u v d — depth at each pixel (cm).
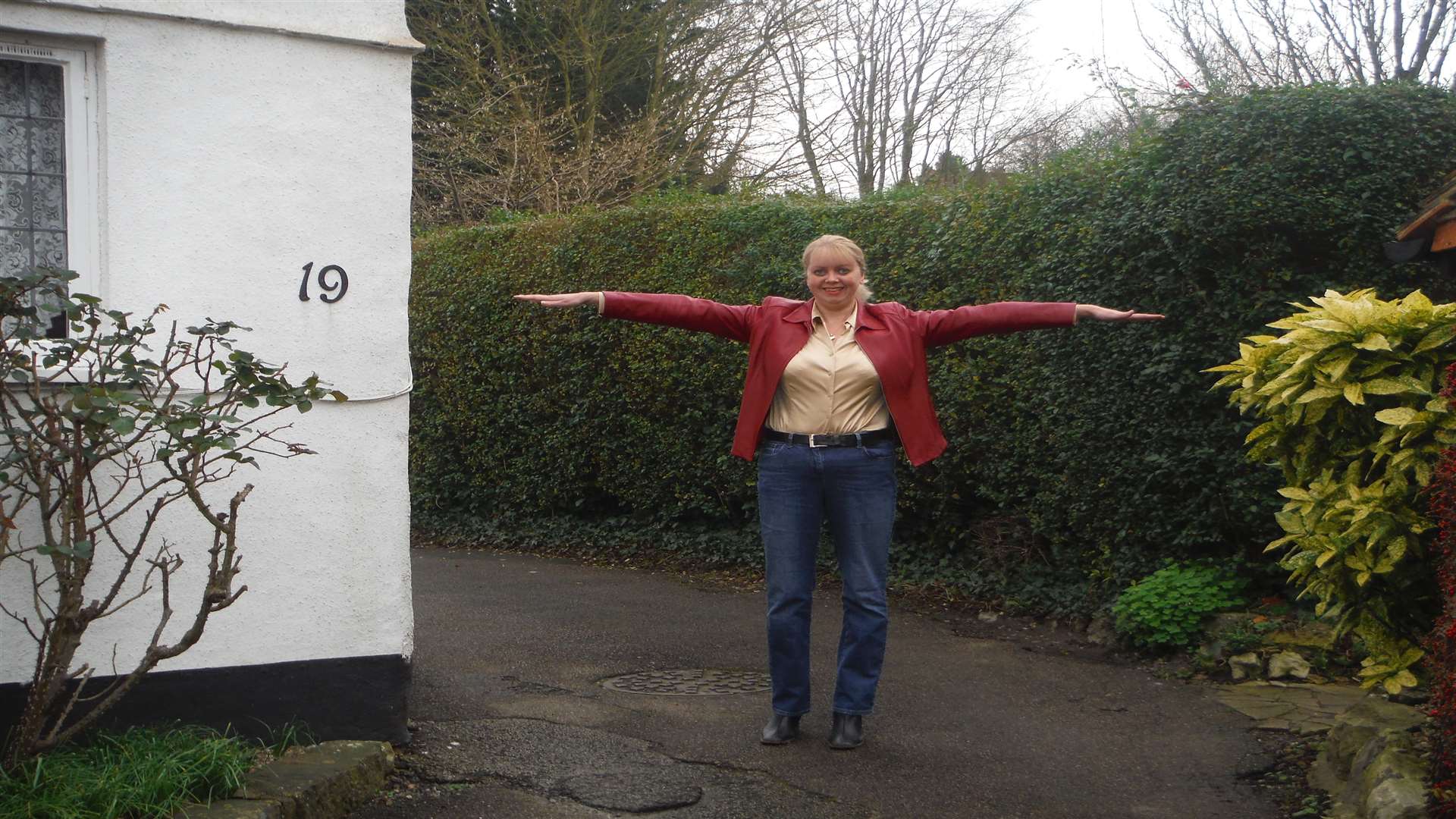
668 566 909
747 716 486
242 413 397
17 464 322
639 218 943
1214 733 463
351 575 415
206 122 392
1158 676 557
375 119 418
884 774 416
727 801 388
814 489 435
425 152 1789
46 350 364
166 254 387
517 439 1048
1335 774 397
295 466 406
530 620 692
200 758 355
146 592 381
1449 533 322
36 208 384
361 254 415
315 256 408
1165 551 636
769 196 1023
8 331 371
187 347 347
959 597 739
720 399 888
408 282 424
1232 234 598
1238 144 596
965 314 442
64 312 360
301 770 373
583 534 994
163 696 389
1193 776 414
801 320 441
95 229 385
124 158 381
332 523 412
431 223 1717
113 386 321
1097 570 668
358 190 414
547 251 1010
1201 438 609
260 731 402
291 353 404
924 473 765
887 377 429
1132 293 635
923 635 655
